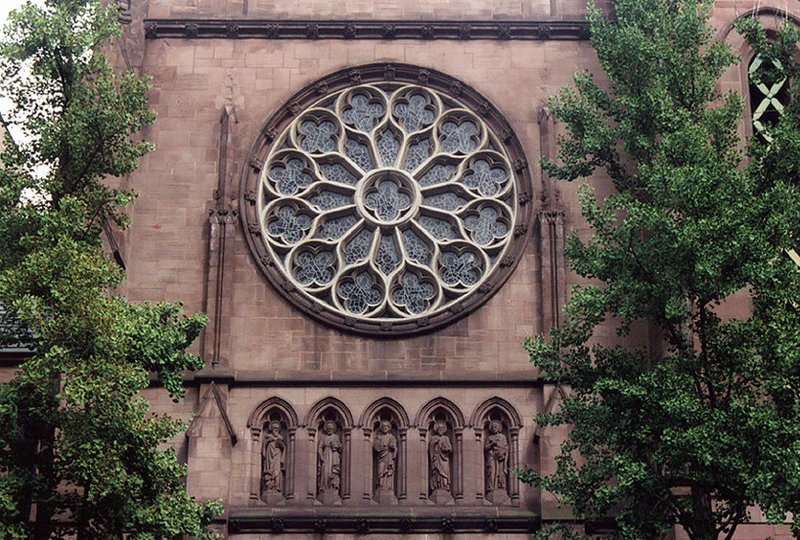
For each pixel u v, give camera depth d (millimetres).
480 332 54781
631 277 45875
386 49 59125
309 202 57094
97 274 44406
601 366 46969
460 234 56438
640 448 45562
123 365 43844
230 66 58688
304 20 59125
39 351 44000
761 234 44406
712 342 44969
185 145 57375
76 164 47750
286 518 51625
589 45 59094
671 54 49750
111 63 56156
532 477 47219
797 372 43406
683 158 46500
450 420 53594
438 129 58219
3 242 45781
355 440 53125
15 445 44219
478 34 59219
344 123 58312
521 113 58156
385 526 51812
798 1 59250
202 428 52156
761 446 42031
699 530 44344
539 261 55688
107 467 42812
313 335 54719
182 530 44438
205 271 55500
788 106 50312
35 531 44531
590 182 56656
